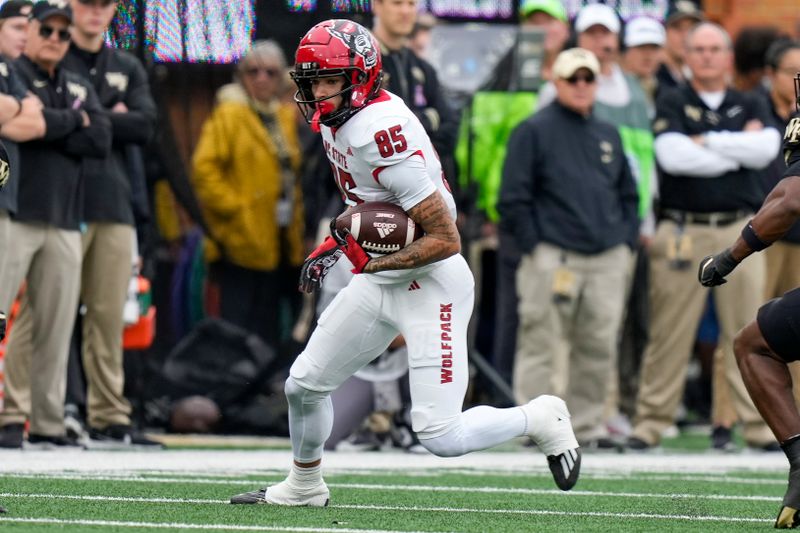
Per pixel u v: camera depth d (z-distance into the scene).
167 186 41.50
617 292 34.59
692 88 35.16
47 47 30.38
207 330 38.31
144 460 28.84
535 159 34.25
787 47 36.19
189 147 41.62
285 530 17.34
